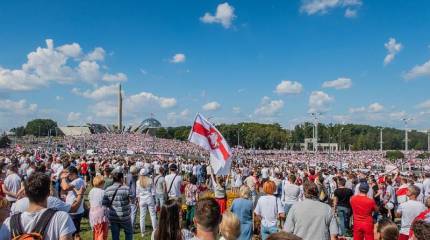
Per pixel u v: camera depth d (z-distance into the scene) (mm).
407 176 18656
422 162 80125
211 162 12359
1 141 114750
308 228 6684
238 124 186875
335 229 6715
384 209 16188
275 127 187375
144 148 106250
